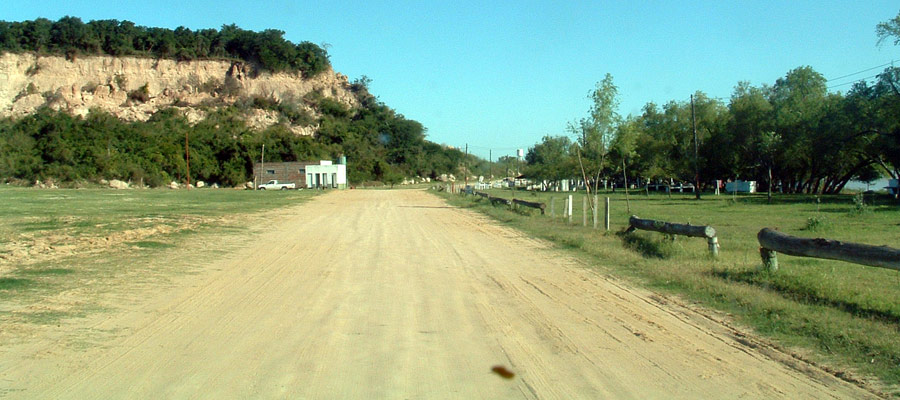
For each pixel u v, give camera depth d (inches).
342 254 549.0
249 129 4178.2
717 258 489.1
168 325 284.2
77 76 5147.6
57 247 542.6
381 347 252.4
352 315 309.4
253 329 278.8
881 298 332.8
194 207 1249.4
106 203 1363.2
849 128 1758.1
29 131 3240.7
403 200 1771.7
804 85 2128.4
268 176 3329.2
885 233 710.5
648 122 2628.0
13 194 1856.5
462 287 390.3
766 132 2020.2
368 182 4114.2
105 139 3216.0
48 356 233.0
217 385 205.2
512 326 291.0
